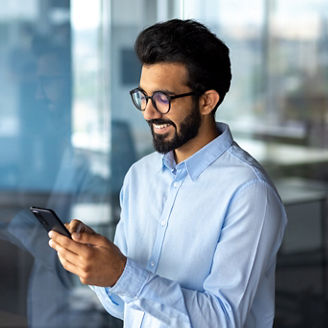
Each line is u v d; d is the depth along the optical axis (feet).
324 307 11.98
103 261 4.36
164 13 10.40
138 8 10.23
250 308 4.73
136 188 5.34
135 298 4.48
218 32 11.06
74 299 10.44
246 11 11.24
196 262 4.83
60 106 10.24
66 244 4.33
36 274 10.43
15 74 10.18
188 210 4.91
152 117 4.63
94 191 10.41
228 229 4.71
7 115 10.27
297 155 12.00
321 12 11.76
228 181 4.83
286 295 12.08
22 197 10.41
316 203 12.28
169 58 4.56
